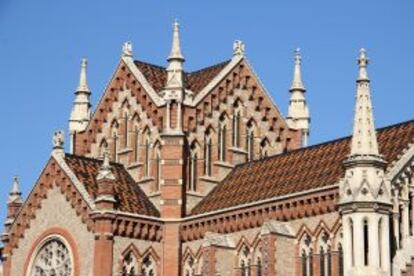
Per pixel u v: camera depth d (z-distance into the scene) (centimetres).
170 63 12812
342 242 10312
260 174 12144
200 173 12644
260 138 13312
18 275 12581
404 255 10269
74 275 11900
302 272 10800
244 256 11425
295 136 13625
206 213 11931
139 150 12925
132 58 13438
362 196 9969
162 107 12712
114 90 13438
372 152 10144
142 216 12069
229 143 12988
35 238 12488
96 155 13488
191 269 12012
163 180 12400
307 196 10844
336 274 10431
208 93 12925
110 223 11788
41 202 12525
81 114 13800
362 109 10269
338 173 10844
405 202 10456
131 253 11931
